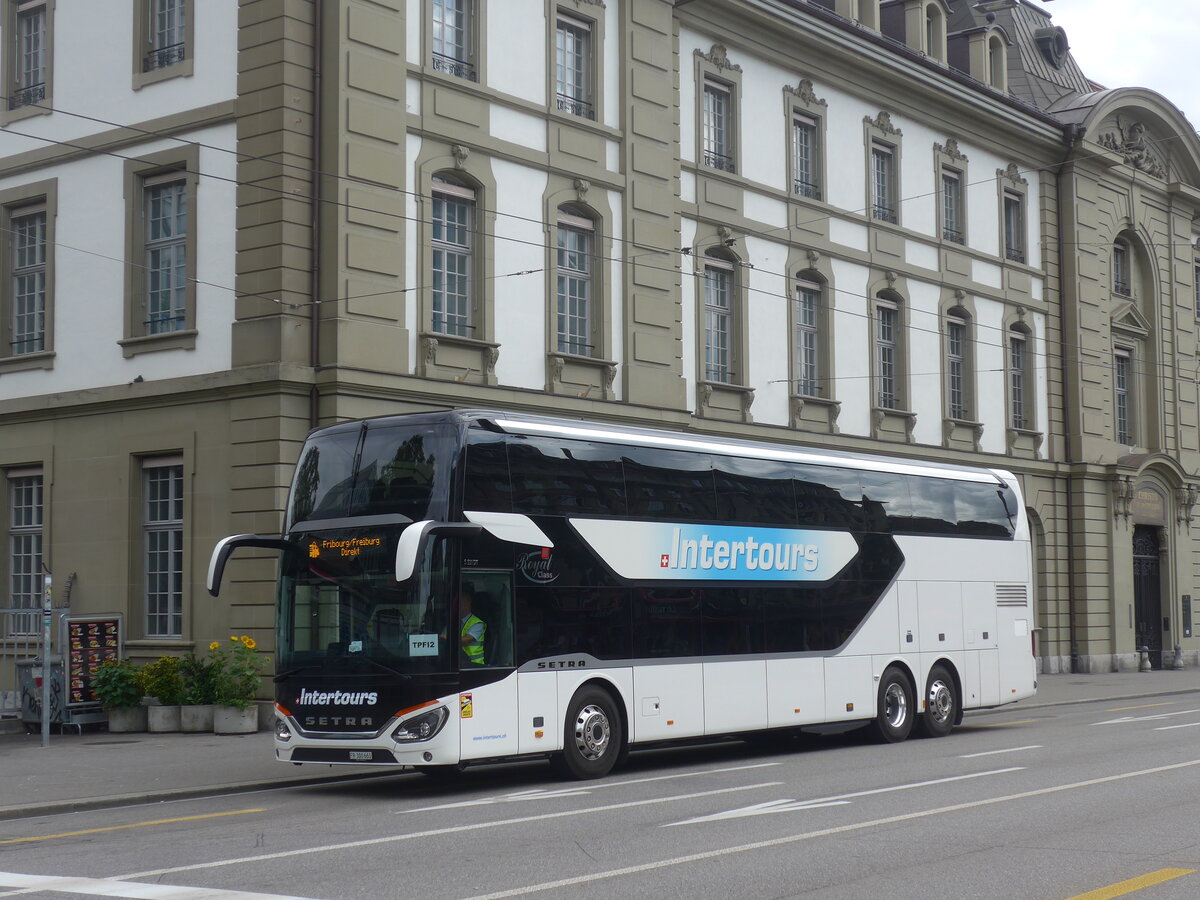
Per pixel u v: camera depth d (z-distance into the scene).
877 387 34.53
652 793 14.68
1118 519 41.75
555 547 16.28
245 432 22.81
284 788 16.45
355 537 15.53
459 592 15.16
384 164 23.58
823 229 33.12
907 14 37.06
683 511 17.97
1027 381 39.97
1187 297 46.31
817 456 20.38
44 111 26.02
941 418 36.62
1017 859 10.27
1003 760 17.50
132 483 24.38
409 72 24.14
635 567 17.20
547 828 12.18
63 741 21.25
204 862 10.73
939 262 36.81
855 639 20.33
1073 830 11.61
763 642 18.83
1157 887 9.15
